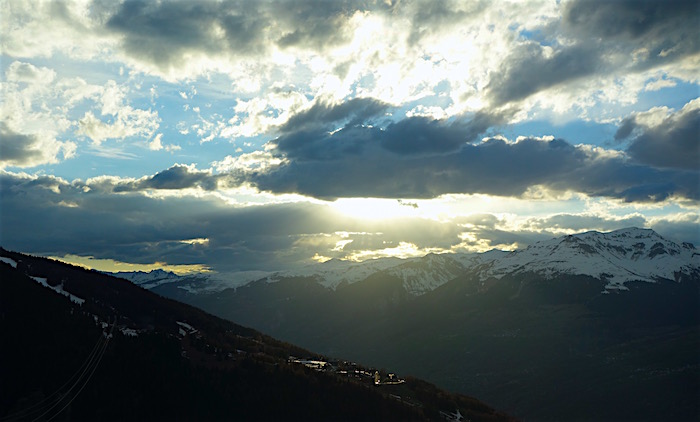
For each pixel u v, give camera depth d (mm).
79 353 125062
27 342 121500
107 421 112250
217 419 123750
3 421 100375
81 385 117188
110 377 122500
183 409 122125
